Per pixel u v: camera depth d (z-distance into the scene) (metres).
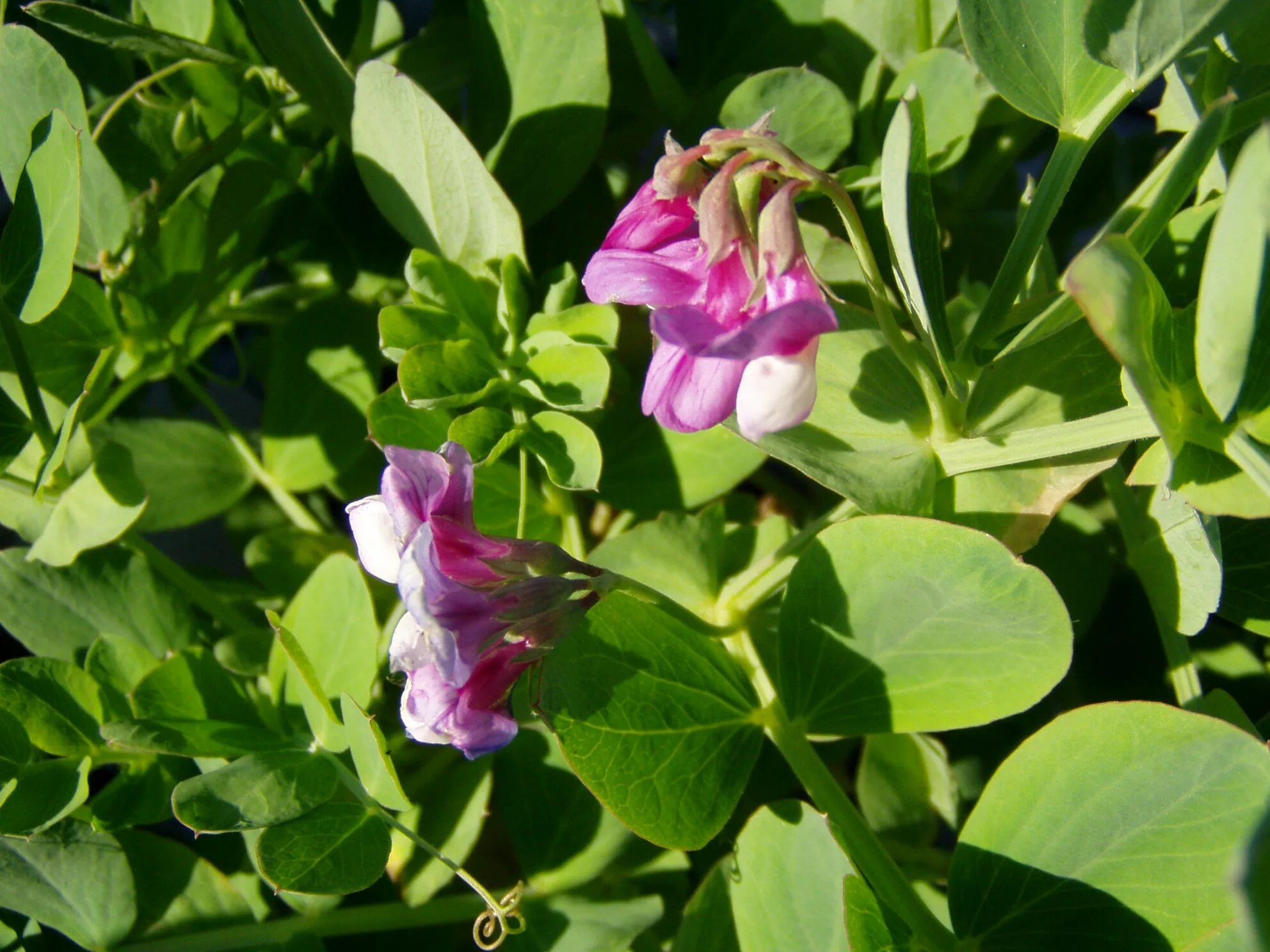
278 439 0.15
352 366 0.15
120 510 0.13
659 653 0.11
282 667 0.13
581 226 0.15
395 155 0.13
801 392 0.09
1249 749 0.09
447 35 0.16
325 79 0.13
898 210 0.10
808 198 0.14
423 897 0.13
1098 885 0.10
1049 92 0.10
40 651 0.14
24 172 0.12
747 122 0.14
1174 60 0.10
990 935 0.10
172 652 0.14
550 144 0.14
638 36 0.14
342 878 0.11
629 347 0.15
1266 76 0.12
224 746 0.12
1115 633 0.14
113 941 0.12
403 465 0.10
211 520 0.17
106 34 0.13
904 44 0.14
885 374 0.12
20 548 0.14
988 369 0.12
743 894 0.11
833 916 0.10
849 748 0.13
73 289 0.14
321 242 0.15
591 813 0.13
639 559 0.13
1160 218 0.10
